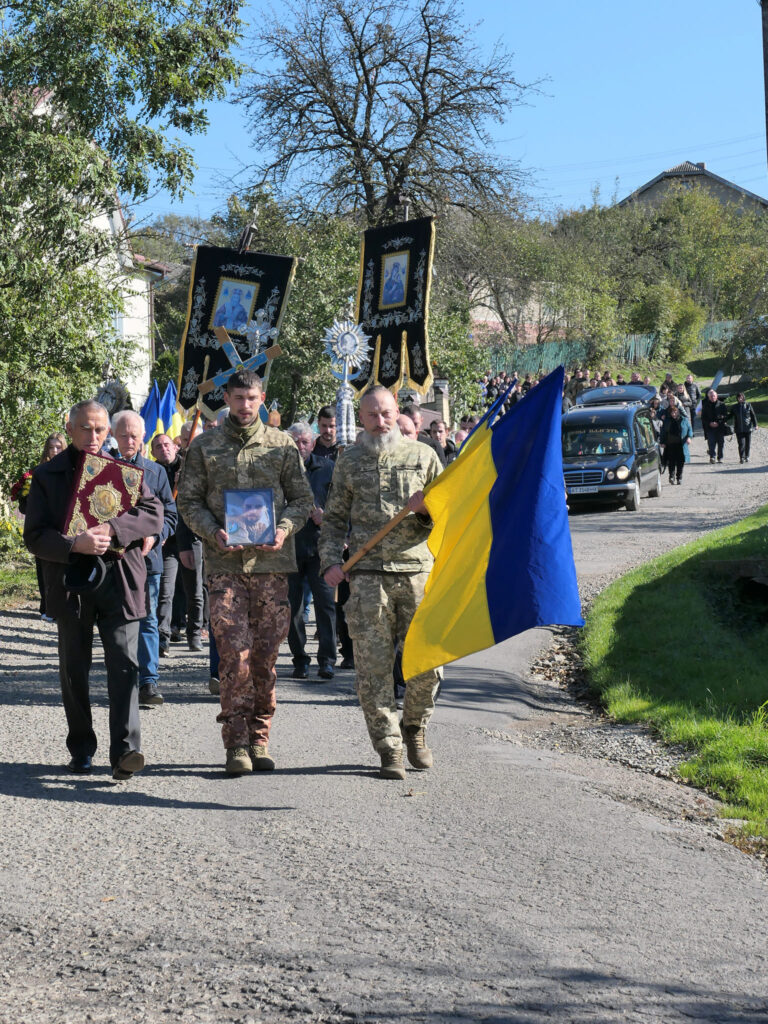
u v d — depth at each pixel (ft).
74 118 52.44
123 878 14.52
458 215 119.55
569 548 19.34
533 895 14.30
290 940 12.52
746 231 299.99
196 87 53.72
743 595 42.22
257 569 20.10
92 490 18.43
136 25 52.16
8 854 15.33
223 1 53.83
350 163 116.57
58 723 24.32
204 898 13.83
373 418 20.29
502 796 19.25
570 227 242.37
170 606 34.42
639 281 242.37
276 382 106.63
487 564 19.52
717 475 99.14
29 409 54.70
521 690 30.37
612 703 28.43
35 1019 10.62
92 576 18.35
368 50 114.42
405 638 19.80
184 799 18.34
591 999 11.21
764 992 11.69
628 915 13.80
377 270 39.09
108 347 58.03
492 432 20.16
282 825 16.97
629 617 38.55
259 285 37.22
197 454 20.35
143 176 53.11
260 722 20.52
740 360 162.09
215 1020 10.62
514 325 196.65
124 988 11.30
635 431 81.20
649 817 18.78
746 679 30.63
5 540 55.88
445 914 13.43
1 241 51.19
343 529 20.72
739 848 17.49
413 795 19.01
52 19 51.01
